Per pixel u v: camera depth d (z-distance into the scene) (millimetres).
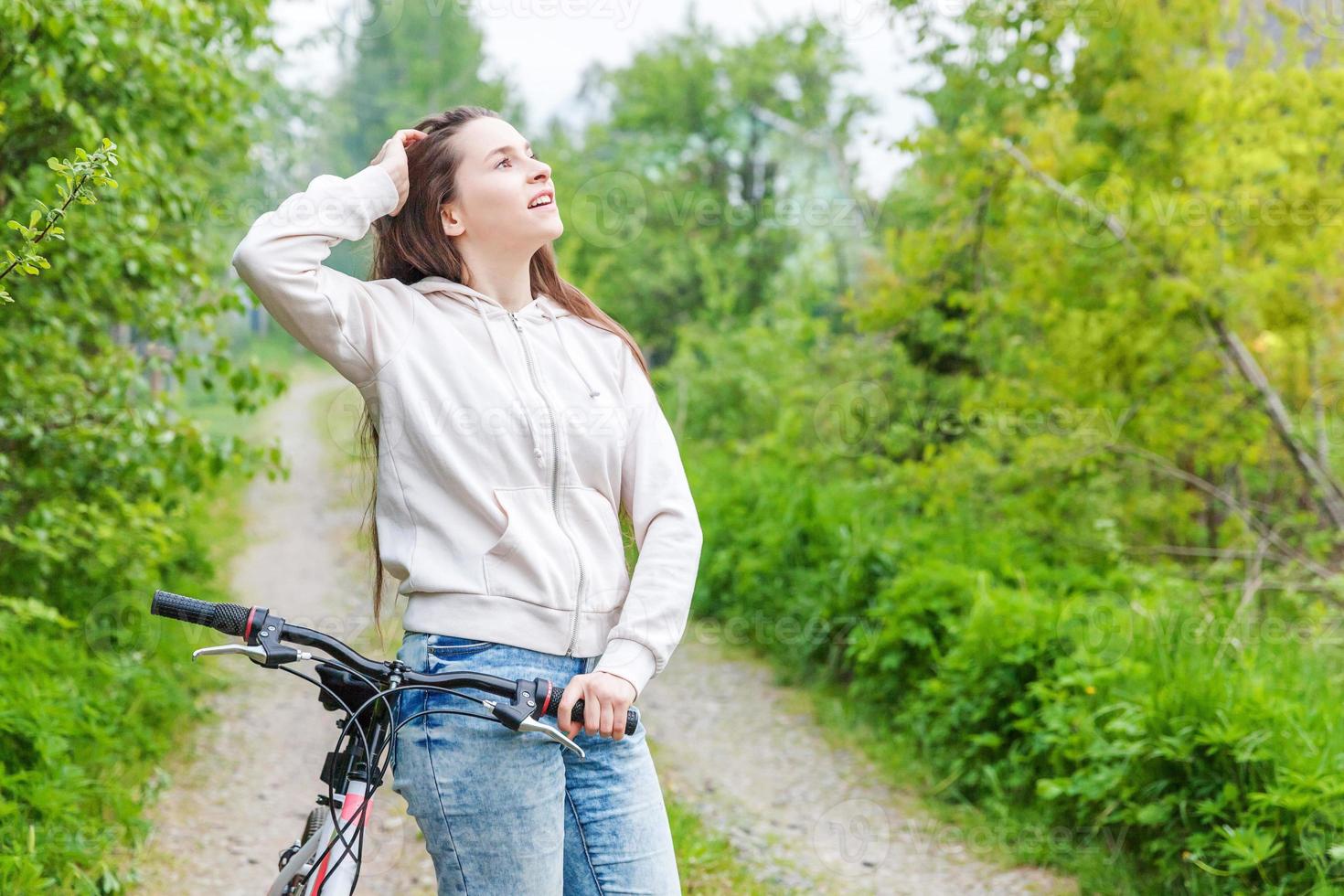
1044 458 6609
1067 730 4223
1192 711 3730
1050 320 6949
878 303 7816
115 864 3598
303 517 10453
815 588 6723
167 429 4680
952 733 4980
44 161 4246
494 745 1708
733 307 16828
